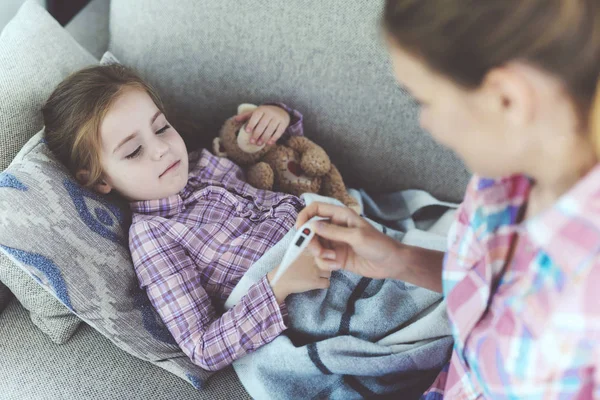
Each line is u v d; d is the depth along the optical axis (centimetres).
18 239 87
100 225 99
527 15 40
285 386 92
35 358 93
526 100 43
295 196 118
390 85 114
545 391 51
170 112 126
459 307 61
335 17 111
